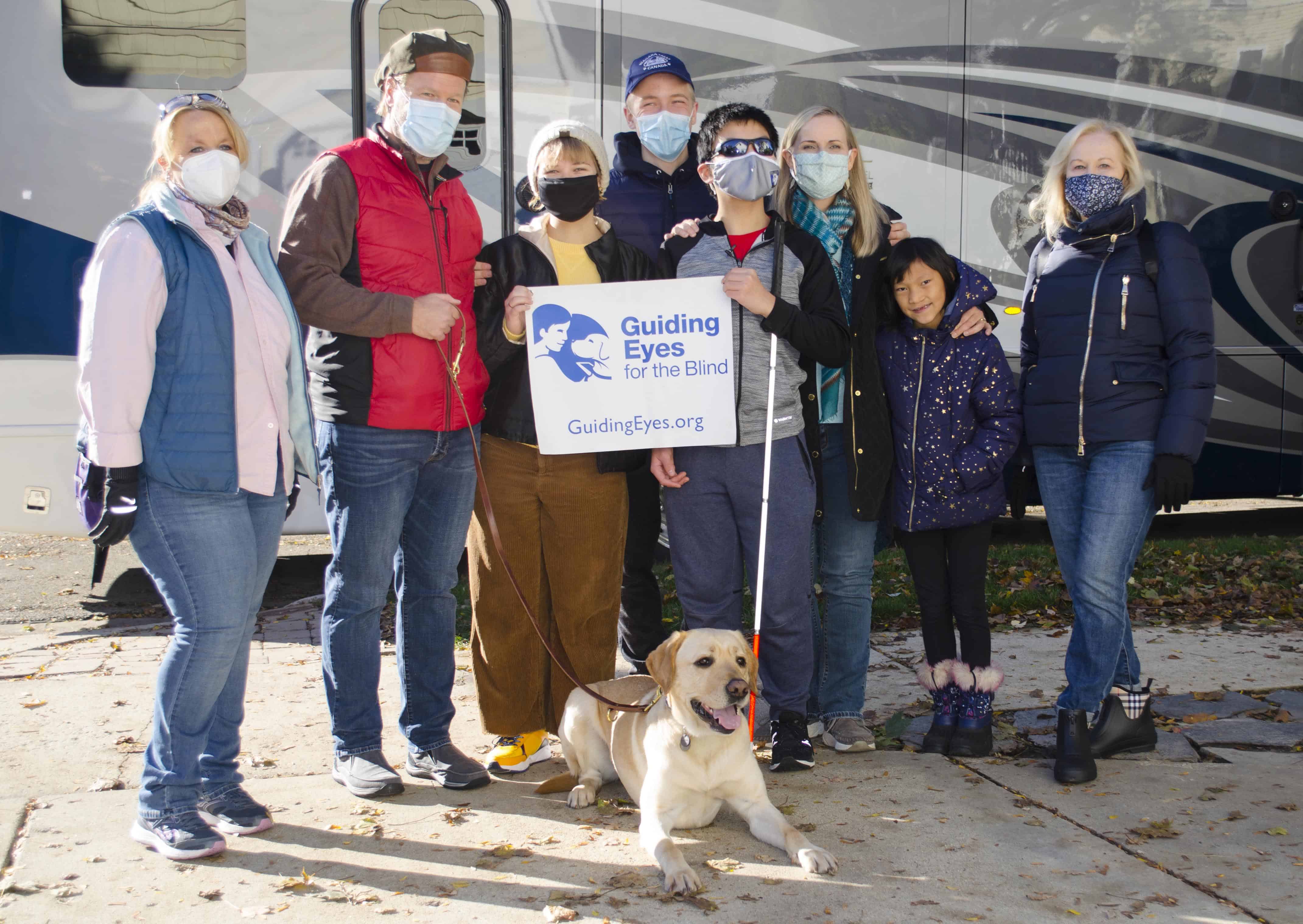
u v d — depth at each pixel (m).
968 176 6.87
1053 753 3.93
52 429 5.97
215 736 3.30
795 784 3.64
